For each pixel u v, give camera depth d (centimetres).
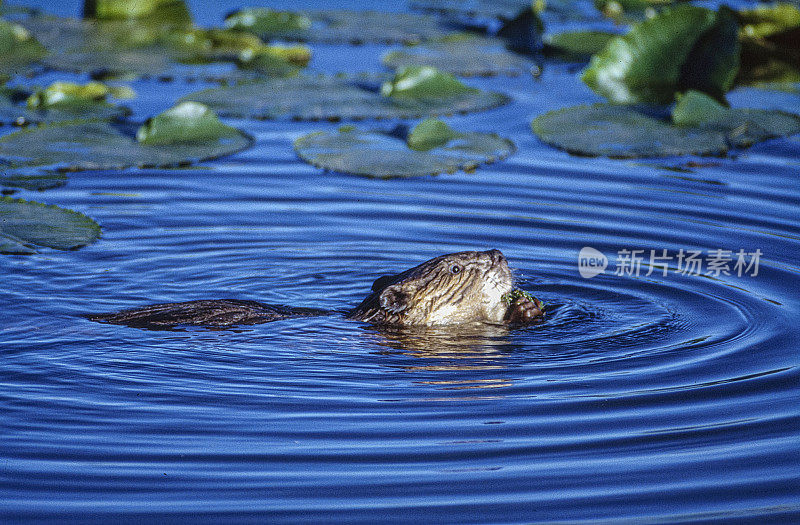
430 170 3647
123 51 5106
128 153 3734
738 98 4578
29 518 1675
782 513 1700
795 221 3269
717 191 3544
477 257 2694
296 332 2489
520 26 5453
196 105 3975
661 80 4738
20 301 2616
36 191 3456
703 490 1775
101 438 1942
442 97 4509
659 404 2114
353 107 4338
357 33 5453
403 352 2408
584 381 2236
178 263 2952
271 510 1709
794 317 2603
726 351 2398
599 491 1770
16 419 2002
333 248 3112
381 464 1859
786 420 2034
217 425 2003
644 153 3819
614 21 5769
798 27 5059
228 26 5559
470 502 1733
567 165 3803
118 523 1664
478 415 2061
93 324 2470
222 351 2356
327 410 2077
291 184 3606
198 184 3588
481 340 2505
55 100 4269
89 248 3003
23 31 5025
